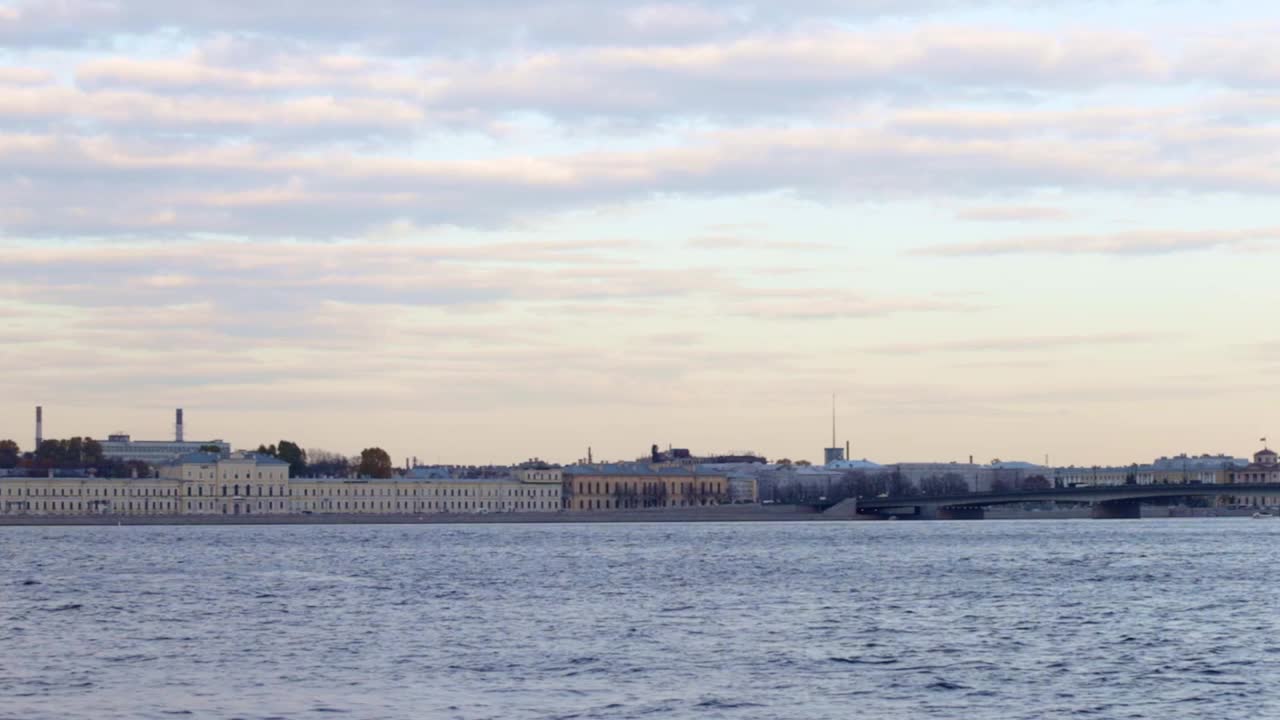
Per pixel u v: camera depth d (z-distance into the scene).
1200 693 103.19
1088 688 105.19
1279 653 124.19
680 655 122.50
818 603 174.00
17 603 174.38
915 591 193.12
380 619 154.38
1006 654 123.44
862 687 105.25
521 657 121.25
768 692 103.00
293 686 105.50
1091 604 171.75
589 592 193.25
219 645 130.12
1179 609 165.00
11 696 101.00
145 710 95.44
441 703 98.19
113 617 156.50
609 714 94.50
